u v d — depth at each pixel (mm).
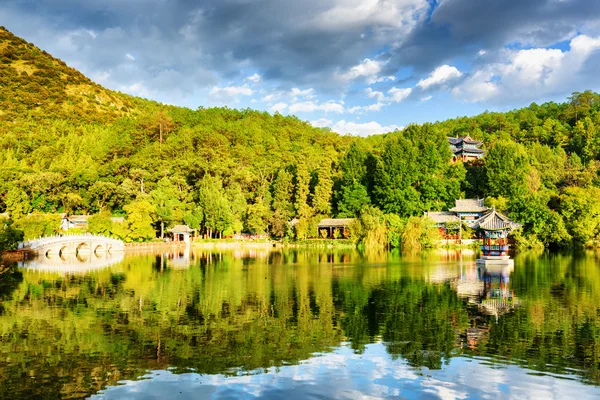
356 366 20250
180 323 27797
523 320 28250
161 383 18391
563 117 183250
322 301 34688
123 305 33312
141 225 100250
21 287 42188
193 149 152625
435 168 116062
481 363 20562
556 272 51594
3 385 18188
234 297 36438
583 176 116938
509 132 178875
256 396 17156
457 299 35281
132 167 134500
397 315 29906
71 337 24766
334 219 108938
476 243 90000
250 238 114938
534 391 17531
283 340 24266
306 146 182375
